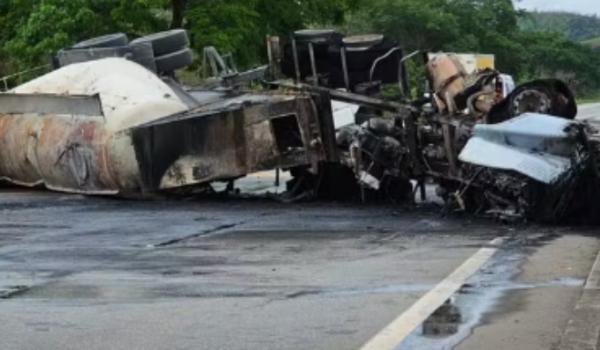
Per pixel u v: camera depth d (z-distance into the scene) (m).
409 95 16.00
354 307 8.16
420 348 6.82
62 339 7.19
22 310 8.16
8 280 9.55
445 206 14.88
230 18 33.16
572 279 9.27
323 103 16.42
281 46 17.72
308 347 6.91
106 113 17.11
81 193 17.91
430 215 14.98
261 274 9.81
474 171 14.20
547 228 13.12
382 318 7.74
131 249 11.61
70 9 31.61
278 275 9.73
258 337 7.21
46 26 31.69
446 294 8.62
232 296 8.70
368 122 16.19
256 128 16.28
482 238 12.25
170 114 16.89
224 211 15.80
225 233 13.05
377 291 8.83
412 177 15.95
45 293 8.89
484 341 6.98
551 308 7.98
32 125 18.45
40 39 31.91
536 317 7.67
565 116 14.25
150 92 17.30
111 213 15.52
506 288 8.85
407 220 14.37
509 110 14.30
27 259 10.87
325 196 17.33
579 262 10.24
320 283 9.27
